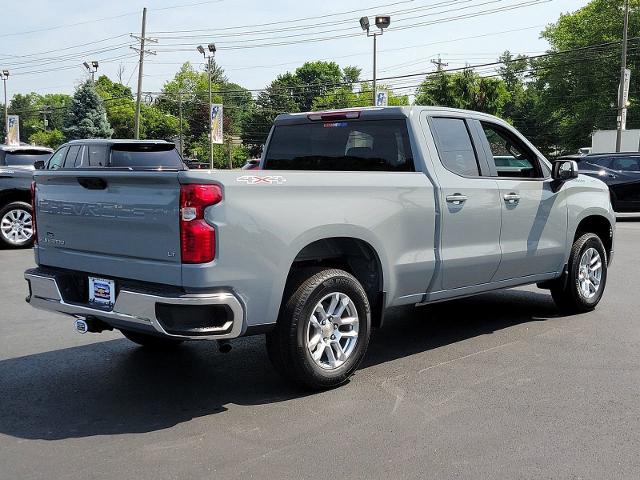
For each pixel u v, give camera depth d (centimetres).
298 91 10506
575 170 653
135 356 580
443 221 550
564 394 472
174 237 414
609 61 5572
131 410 450
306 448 386
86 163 1296
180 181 409
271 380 512
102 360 568
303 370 462
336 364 484
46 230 505
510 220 615
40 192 507
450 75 5459
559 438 397
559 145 7519
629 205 1797
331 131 607
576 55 5750
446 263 554
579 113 5872
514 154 648
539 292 859
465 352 582
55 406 458
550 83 6100
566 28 5972
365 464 364
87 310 459
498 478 347
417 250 535
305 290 458
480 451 380
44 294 495
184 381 511
